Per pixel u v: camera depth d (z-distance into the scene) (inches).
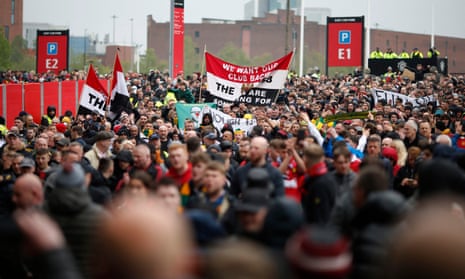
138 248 157.6
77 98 1627.7
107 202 530.3
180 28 2038.6
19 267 346.9
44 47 2201.0
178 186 504.7
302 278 196.1
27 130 971.3
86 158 685.9
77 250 359.3
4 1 6102.4
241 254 177.9
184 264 171.6
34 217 208.5
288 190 566.9
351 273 279.0
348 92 1776.6
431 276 145.3
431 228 149.7
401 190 612.4
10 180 585.6
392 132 785.6
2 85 1387.8
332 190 463.5
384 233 280.1
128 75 2177.7
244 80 1111.0
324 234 199.8
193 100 1528.1
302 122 956.0
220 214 443.8
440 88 1941.4
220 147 690.8
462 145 778.8
